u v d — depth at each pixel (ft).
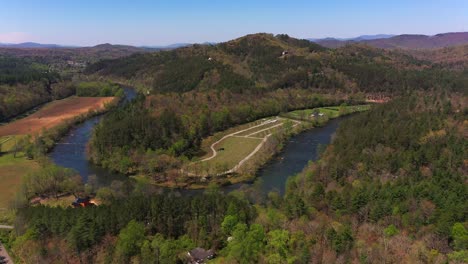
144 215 349.82
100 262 302.45
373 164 479.00
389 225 322.55
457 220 318.65
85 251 313.32
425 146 510.17
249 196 432.66
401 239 291.38
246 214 354.54
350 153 520.83
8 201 447.01
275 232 306.14
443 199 353.92
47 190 467.93
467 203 340.18
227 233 334.65
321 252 282.36
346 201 370.94
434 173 435.94
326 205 383.04
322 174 472.44
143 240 314.55
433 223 323.16
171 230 342.64
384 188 389.60
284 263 276.00
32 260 308.60
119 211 347.97
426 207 342.23
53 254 312.29
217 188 481.87
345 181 446.60
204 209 357.41
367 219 347.97
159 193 436.76
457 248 284.82
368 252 276.82
